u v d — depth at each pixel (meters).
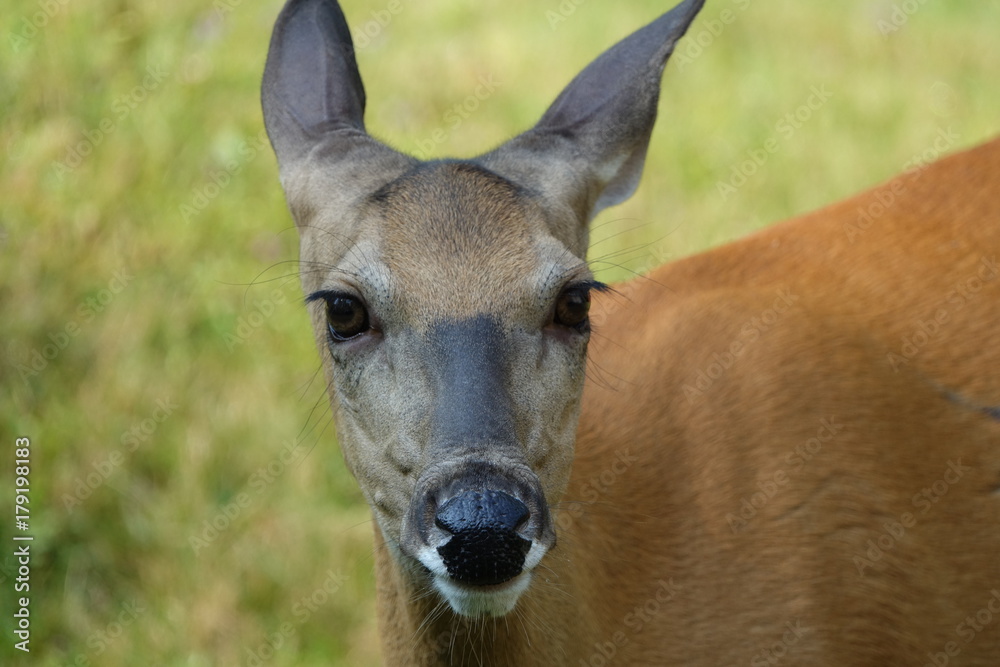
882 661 9.66
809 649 9.43
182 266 15.13
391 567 9.16
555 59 19.00
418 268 8.09
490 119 17.77
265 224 15.71
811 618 9.46
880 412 10.01
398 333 8.09
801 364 10.02
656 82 9.70
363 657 12.47
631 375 10.18
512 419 7.75
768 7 21.20
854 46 20.41
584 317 8.38
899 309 10.57
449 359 7.86
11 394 13.67
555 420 8.18
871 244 10.96
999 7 22.59
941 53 20.53
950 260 10.77
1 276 14.53
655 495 9.70
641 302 10.90
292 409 14.05
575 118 9.68
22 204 15.12
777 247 11.12
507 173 8.98
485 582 7.32
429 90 18.14
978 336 10.46
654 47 9.81
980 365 10.37
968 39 21.03
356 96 9.98
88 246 15.02
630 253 15.97
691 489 9.72
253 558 12.96
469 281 8.07
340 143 9.40
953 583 9.92
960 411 10.27
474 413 7.64
